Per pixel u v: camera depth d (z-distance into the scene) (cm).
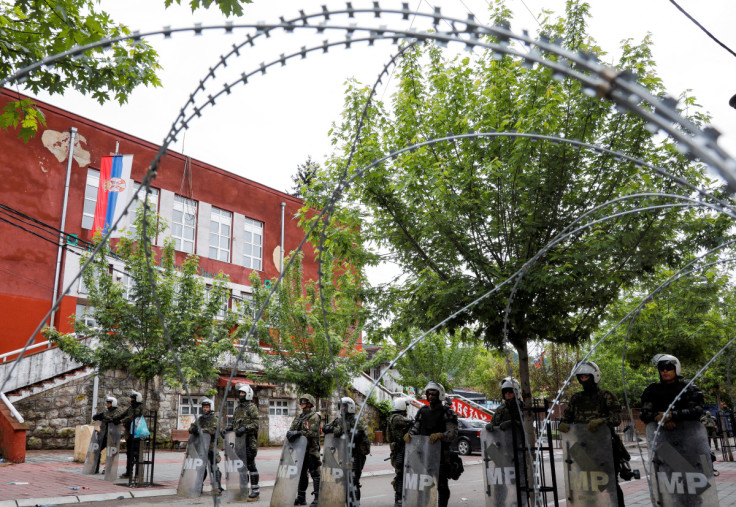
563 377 3120
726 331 1669
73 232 2411
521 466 710
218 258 2995
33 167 2352
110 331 1459
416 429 775
